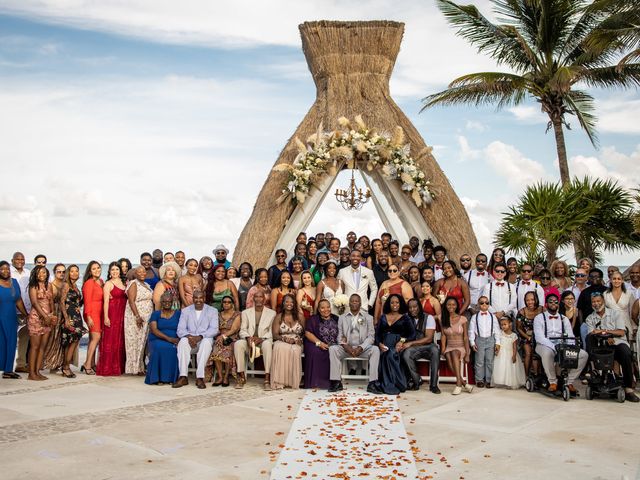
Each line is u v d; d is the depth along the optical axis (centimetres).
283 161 1259
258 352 920
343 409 769
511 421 717
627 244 1662
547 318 884
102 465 552
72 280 1010
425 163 1248
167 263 1045
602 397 852
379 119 1268
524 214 1571
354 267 993
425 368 949
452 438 644
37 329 956
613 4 1644
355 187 1258
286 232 1245
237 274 1074
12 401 805
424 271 973
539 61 1880
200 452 591
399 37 1318
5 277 962
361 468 547
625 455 588
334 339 920
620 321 890
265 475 530
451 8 1884
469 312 981
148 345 969
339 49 1302
